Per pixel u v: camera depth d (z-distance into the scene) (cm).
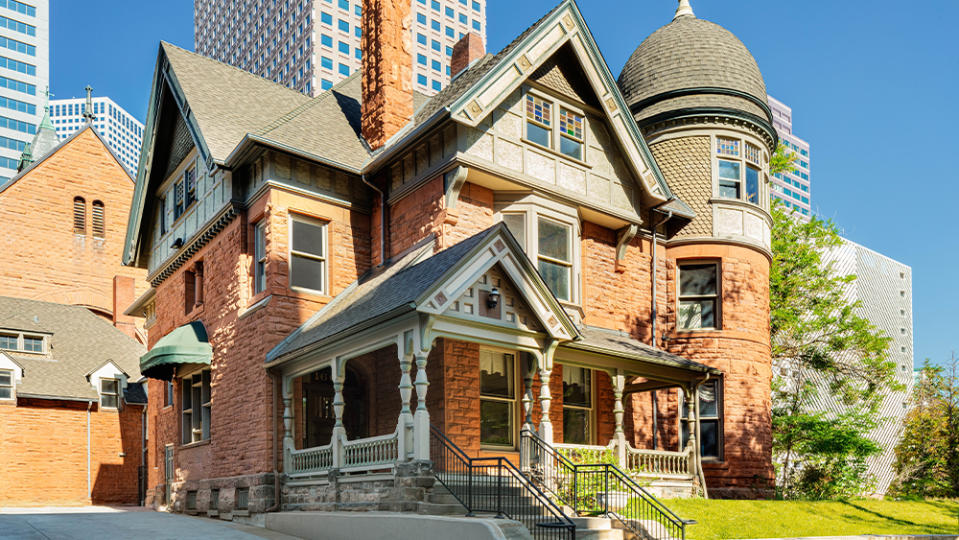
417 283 1405
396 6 2123
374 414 1806
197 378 2162
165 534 1413
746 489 2077
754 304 2223
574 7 1927
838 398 2777
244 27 12544
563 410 1905
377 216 1952
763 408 2177
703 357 2152
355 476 1446
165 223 2464
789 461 2777
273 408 1705
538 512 1295
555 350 1625
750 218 2266
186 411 2214
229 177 1941
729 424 2111
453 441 1609
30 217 3997
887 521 1767
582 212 1966
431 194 1781
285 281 1781
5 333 3197
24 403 3017
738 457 2092
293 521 1495
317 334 1602
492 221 1838
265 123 2105
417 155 1852
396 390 1752
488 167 1752
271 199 1789
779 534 1519
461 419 1638
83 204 4178
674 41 2383
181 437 2203
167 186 2450
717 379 2144
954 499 2434
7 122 12581
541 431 1502
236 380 1844
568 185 1927
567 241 1922
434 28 11150
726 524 1537
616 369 1752
